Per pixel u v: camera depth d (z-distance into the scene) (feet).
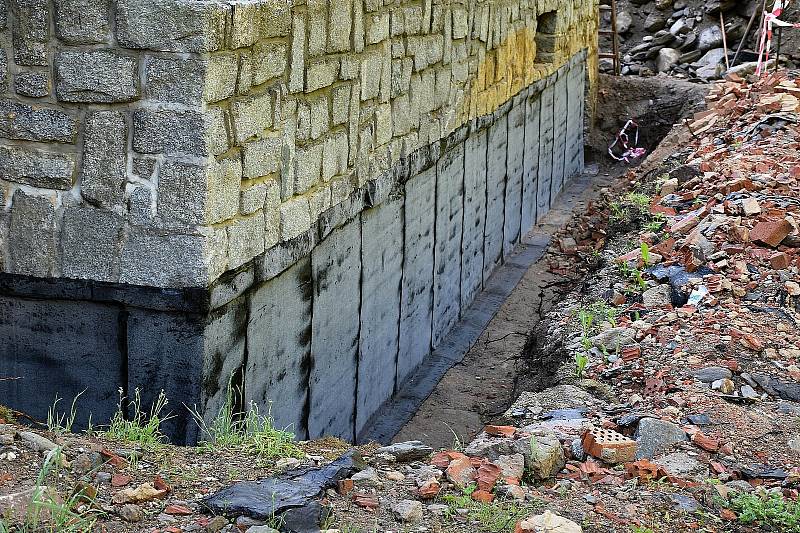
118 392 18.80
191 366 18.24
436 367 31.63
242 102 18.43
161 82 17.21
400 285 28.81
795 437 18.04
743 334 22.77
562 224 47.70
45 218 18.28
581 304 27.35
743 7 71.20
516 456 16.05
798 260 27.09
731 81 59.41
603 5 75.41
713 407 19.12
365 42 23.99
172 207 17.62
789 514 14.83
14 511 12.78
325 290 23.32
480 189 36.91
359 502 14.33
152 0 16.92
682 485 15.81
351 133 23.79
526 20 41.24
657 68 70.95
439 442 26.91
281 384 21.50
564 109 52.70
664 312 24.88
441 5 29.60
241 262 19.01
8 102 18.01
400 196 27.99
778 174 34.27
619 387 20.85
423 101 28.94
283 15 19.48
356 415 26.27
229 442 17.61
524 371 26.99
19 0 17.51
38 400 19.20
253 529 13.02
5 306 18.88
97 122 17.67
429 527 13.75
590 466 16.33
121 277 18.10
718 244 28.25
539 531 13.46
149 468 15.21
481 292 38.34
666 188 36.29
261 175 19.45
